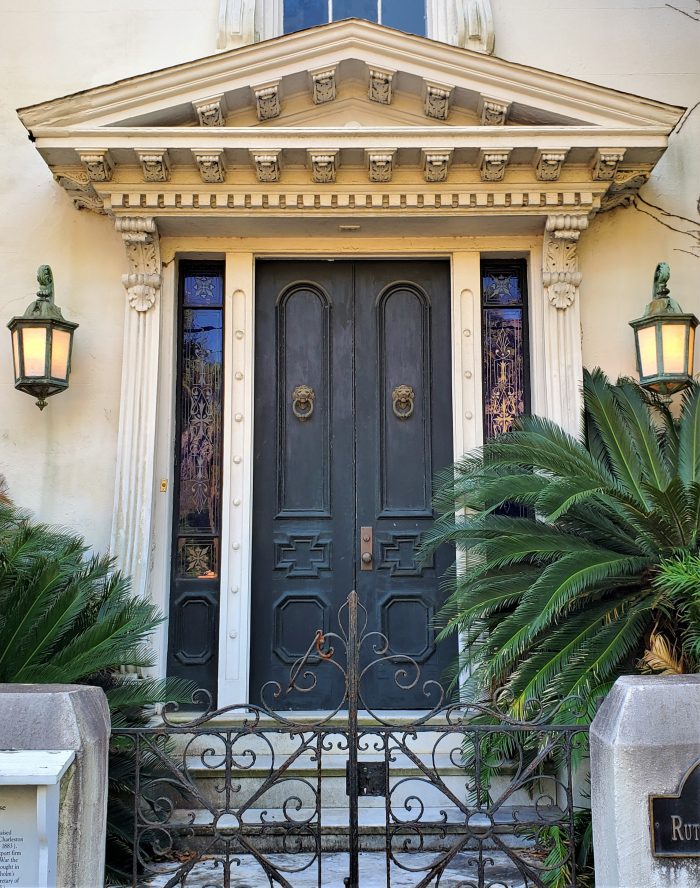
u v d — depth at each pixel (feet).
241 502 18.56
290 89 18.07
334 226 18.71
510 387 19.51
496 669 14.34
